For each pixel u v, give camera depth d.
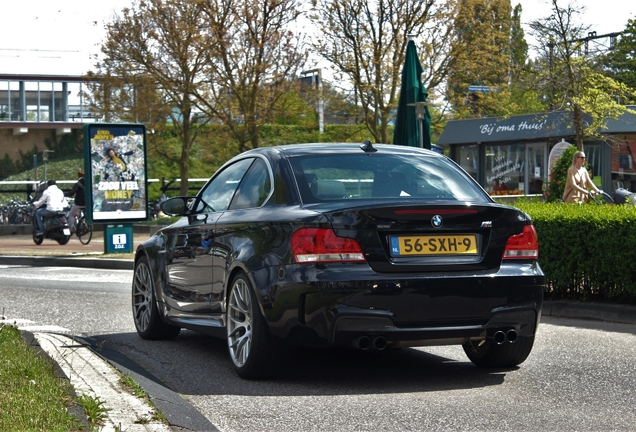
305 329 5.81
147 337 8.46
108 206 19.55
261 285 6.03
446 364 7.02
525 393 5.93
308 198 6.22
